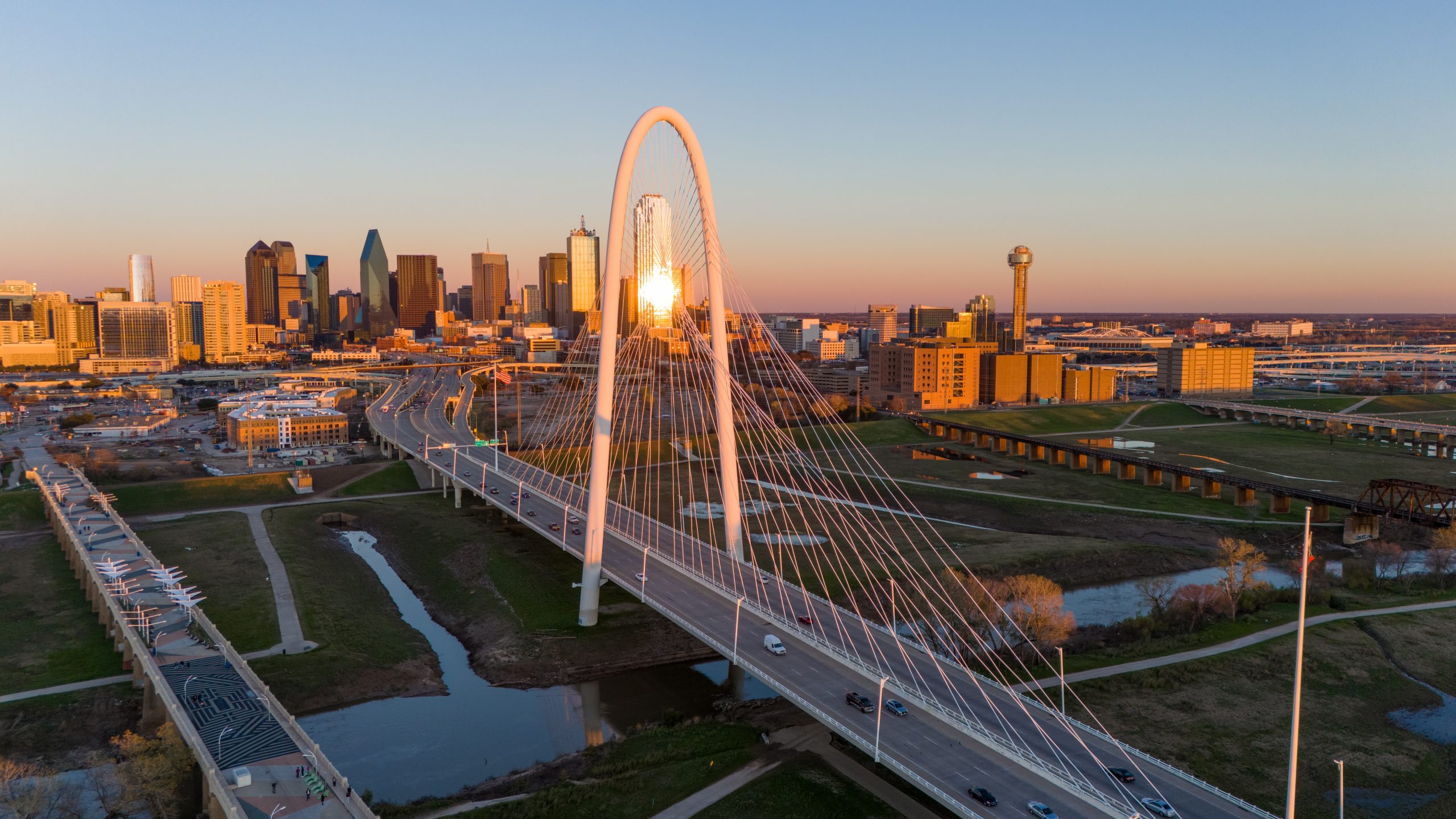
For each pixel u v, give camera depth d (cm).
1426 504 19775
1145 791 6906
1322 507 19112
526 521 16312
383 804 7988
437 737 9738
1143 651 10900
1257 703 9588
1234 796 7688
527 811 7675
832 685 8606
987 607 11556
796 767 8256
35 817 7688
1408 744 8800
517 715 10238
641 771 8350
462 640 12862
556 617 12962
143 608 11425
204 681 9369
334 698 10656
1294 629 11588
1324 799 7850
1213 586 12562
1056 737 7712
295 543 16912
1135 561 15662
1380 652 10875
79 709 10088
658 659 11694
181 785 8319
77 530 15488
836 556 15362
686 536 14925
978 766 7138
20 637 12206
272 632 12162
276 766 7669
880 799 7656
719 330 13175
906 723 7856
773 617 10444
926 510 19712
